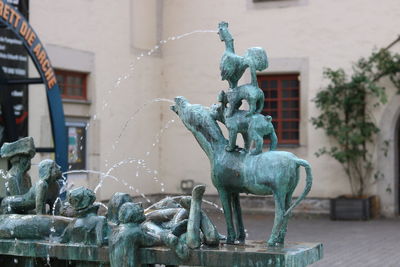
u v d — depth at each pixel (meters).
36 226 5.36
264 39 18.00
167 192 18.86
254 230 14.27
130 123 17.69
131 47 17.72
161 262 4.78
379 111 16.88
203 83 18.58
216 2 18.42
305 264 4.71
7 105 13.91
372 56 16.80
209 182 18.50
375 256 10.99
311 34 17.58
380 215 16.97
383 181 16.91
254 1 18.11
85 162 16.28
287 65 17.77
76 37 16.00
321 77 17.44
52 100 12.45
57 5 15.48
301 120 17.56
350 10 17.27
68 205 5.71
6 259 5.62
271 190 4.80
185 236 4.77
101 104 16.72
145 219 4.96
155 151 18.70
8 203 5.87
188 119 5.13
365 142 16.98
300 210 17.39
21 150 6.21
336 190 17.19
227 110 5.00
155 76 18.64
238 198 5.14
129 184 17.72
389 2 16.94
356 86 16.69
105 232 5.02
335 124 16.92
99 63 16.67
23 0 14.54
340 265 10.16
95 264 5.08
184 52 18.72
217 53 18.44
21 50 14.32
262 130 4.90
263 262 4.54
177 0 18.78
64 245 5.10
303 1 17.66
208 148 5.05
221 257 4.63
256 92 4.93
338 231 14.25
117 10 17.27
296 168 4.83
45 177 5.84
